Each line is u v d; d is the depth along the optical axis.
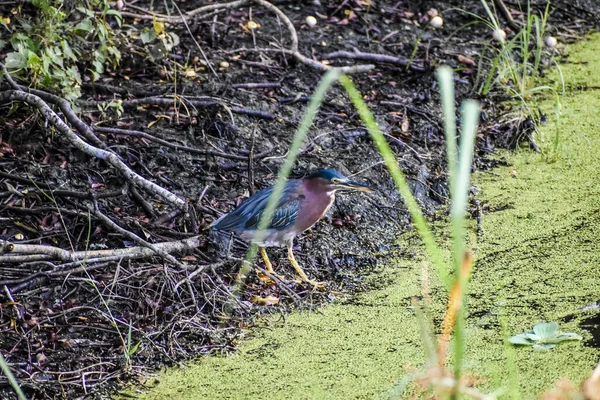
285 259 11.20
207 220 11.08
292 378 9.12
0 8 13.44
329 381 9.05
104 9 12.23
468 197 12.65
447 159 13.23
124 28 14.20
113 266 10.33
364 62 14.91
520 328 9.88
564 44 16.53
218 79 13.76
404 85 14.48
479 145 13.74
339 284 10.92
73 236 10.64
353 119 13.59
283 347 9.67
